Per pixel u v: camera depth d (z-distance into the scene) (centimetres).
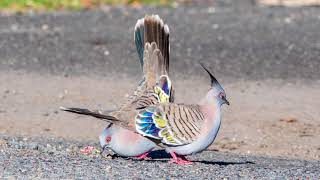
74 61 2000
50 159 1030
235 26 2394
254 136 1413
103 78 1839
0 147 1124
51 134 1390
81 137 1373
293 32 2295
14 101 1639
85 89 1739
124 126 1007
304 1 2939
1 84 1778
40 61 1997
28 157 1041
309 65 1950
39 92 1711
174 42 2166
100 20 2525
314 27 2377
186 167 1012
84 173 946
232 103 1625
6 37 2236
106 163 1012
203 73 1881
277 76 1861
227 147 1335
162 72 1115
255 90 1734
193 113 1007
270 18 2555
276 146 1351
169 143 1005
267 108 1594
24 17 2580
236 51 2070
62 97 1672
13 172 945
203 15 2636
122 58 2025
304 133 1440
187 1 3034
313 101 1652
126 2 2933
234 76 1856
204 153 1247
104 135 1019
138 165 1008
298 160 1219
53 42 2178
